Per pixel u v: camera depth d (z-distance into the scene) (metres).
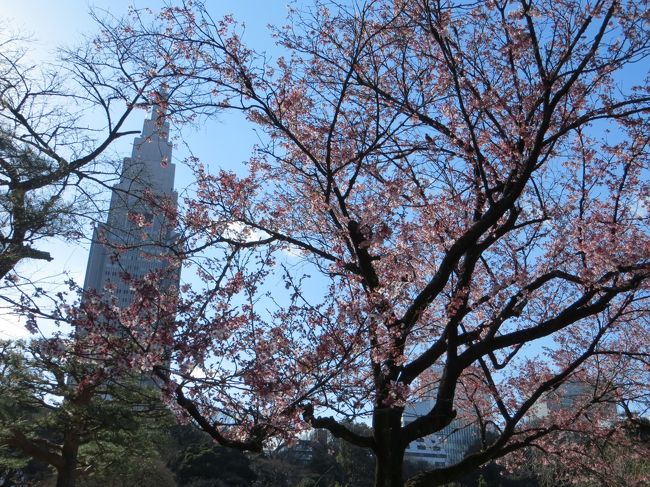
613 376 10.45
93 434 17.06
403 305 7.77
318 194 8.44
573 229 9.33
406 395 6.66
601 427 10.48
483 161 8.25
